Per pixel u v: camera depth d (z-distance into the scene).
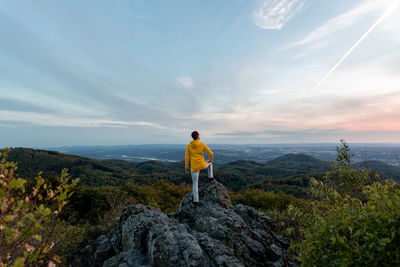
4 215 1.98
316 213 3.56
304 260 2.85
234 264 3.77
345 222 2.38
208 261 3.82
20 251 2.11
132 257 4.21
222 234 4.62
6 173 1.99
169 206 15.27
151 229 4.48
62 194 2.35
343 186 3.71
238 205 6.52
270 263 4.46
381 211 2.30
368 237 2.14
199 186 7.15
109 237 6.11
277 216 7.27
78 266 5.41
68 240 6.29
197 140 5.91
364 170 3.39
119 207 10.42
